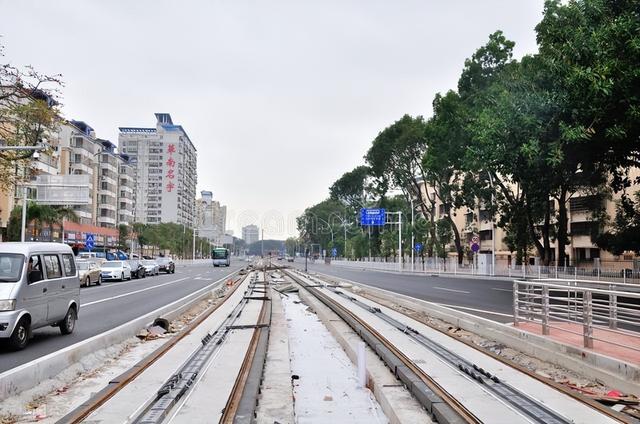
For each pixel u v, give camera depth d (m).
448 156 46.31
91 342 11.37
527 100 23.14
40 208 44.03
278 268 74.12
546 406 7.50
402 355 11.38
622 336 11.88
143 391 8.40
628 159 24.88
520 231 50.44
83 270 34.12
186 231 125.94
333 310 21.38
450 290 31.28
